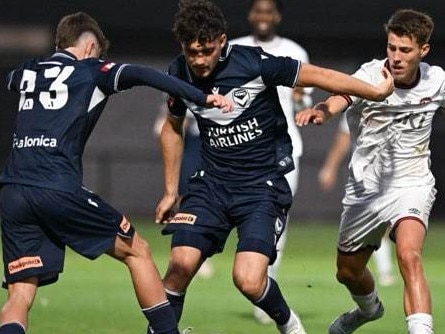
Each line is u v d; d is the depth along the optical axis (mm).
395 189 24266
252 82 22641
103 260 44906
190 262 22625
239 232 23047
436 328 28906
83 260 44844
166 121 23625
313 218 68938
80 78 21422
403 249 22812
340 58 69312
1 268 41000
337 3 68750
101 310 31344
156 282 21625
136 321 29469
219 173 23266
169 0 68750
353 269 25719
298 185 69188
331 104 23203
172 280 22594
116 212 21500
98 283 37562
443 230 62188
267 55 22688
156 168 70125
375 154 24578
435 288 37156
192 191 23438
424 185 24266
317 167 69062
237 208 23047
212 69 22453
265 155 23219
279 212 23219
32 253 21266
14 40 68812
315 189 69062
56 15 68688
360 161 24766
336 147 34219
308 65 22609
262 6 31812
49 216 21078
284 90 30969
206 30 21703
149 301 21578
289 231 59031
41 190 21000
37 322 29125
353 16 68750
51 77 21547
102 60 21828
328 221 67625
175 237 22984
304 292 35656
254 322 29562
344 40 69250
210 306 32469
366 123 24438
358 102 24266
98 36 22812
